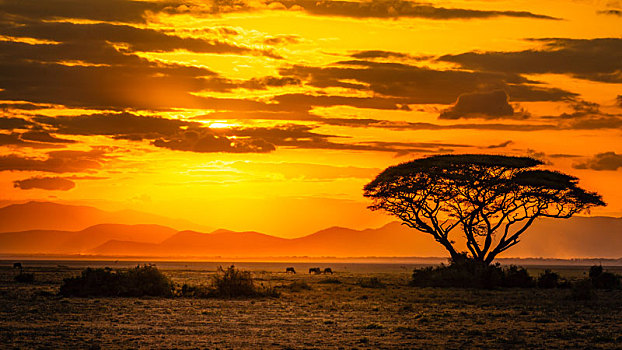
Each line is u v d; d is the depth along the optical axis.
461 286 94.31
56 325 45.75
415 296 76.44
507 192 99.75
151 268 75.62
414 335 42.09
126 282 72.94
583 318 53.03
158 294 73.19
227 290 73.19
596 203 101.06
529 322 50.03
